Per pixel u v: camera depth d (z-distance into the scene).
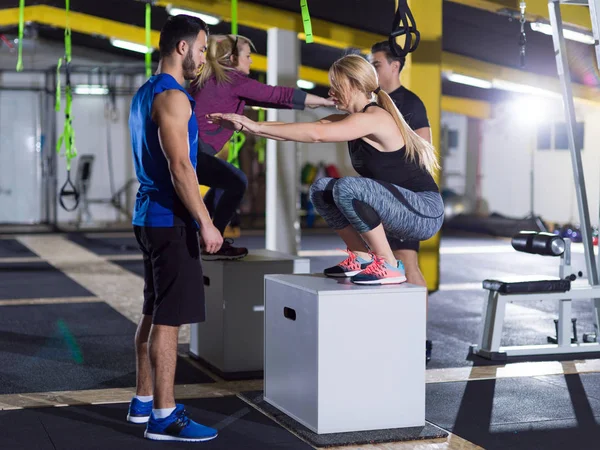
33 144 15.13
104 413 3.42
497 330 4.56
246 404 3.59
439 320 5.92
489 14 8.27
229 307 4.07
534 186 15.19
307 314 3.14
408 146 3.41
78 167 15.36
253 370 4.13
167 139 2.88
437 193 3.52
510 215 15.85
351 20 8.84
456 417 3.40
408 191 3.42
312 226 16.84
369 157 3.45
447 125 17.33
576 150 4.82
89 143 15.49
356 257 3.45
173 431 3.03
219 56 3.95
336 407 3.10
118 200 15.66
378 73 4.38
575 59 10.02
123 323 5.69
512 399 3.69
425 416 3.41
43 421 3.29
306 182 17.02
